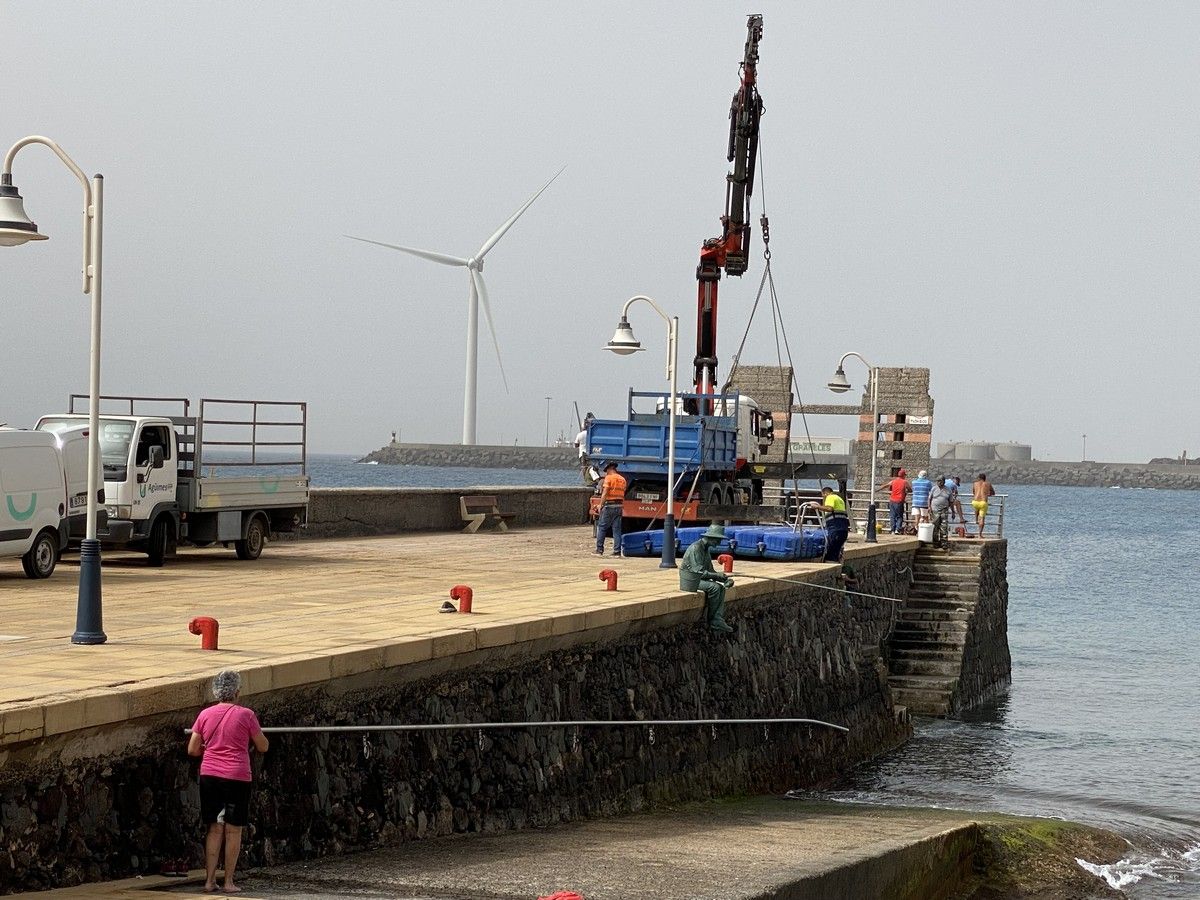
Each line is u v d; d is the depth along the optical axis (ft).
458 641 49.75
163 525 83.71
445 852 43.91
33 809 34.63
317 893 35.65
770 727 77.51
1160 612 193.77
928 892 53.72
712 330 133.69
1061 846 63.16
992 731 103.09
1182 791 83.61
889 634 113.19
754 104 131.85
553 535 130.93
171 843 38.37
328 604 62.80
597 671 60.29
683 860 43.86
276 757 41.60
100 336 49.06
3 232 50.49
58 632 51.34
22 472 71.41
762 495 132.36
